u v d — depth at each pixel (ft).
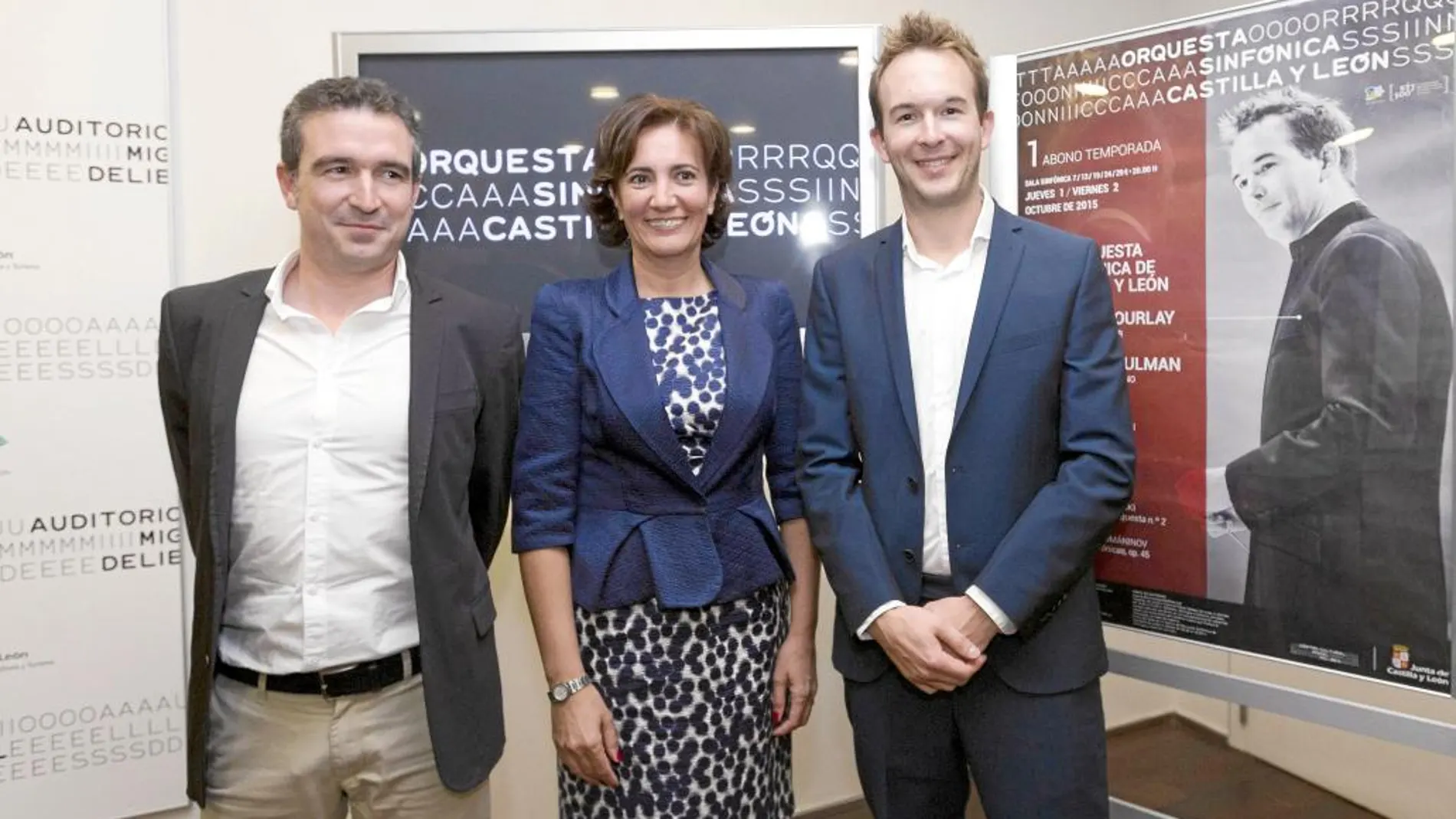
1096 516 4.98
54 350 6.97
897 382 5.32
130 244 7.16
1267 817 9.54
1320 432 5.58
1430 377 5.22
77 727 7.18
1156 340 6.17
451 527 5.03
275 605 4.86
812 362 5.69
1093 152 6.35
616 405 5.39
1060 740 5.21
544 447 5.55
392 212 4.83
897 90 5.27
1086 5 10.82
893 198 9.67
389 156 4.78
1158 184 6.10
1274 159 5.66
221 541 4.77
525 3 8.41
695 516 5.47
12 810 7.00
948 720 5.52
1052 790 5.19
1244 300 5.82
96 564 7.18
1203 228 5.94
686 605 5.29
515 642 8.77
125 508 7.26
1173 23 5.98
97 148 7.00
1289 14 5.57
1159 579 6.24
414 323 5.05
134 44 7.09
